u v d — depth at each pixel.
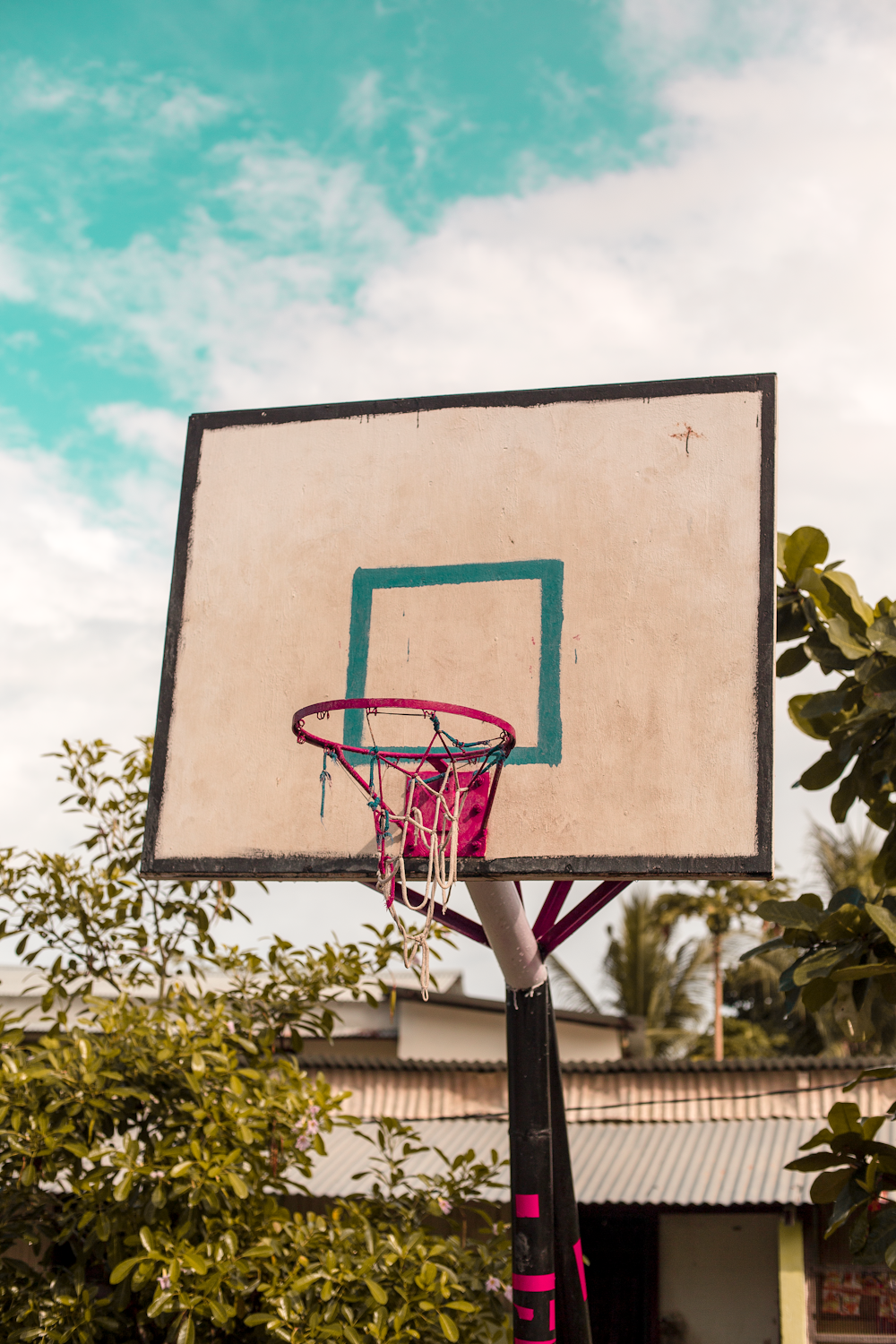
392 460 4.84
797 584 5.35
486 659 4.46
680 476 4.54
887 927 4.27
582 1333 5.48
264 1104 6.07
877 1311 8.82
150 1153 5.91
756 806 4.07
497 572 4.57
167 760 4.59
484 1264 6.24
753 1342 9.29
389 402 4.93
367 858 4.34
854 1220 4.61
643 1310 9.51
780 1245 8.80
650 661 4.32
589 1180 9.35
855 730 5.05
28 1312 5.55
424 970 4.13
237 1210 5.95
